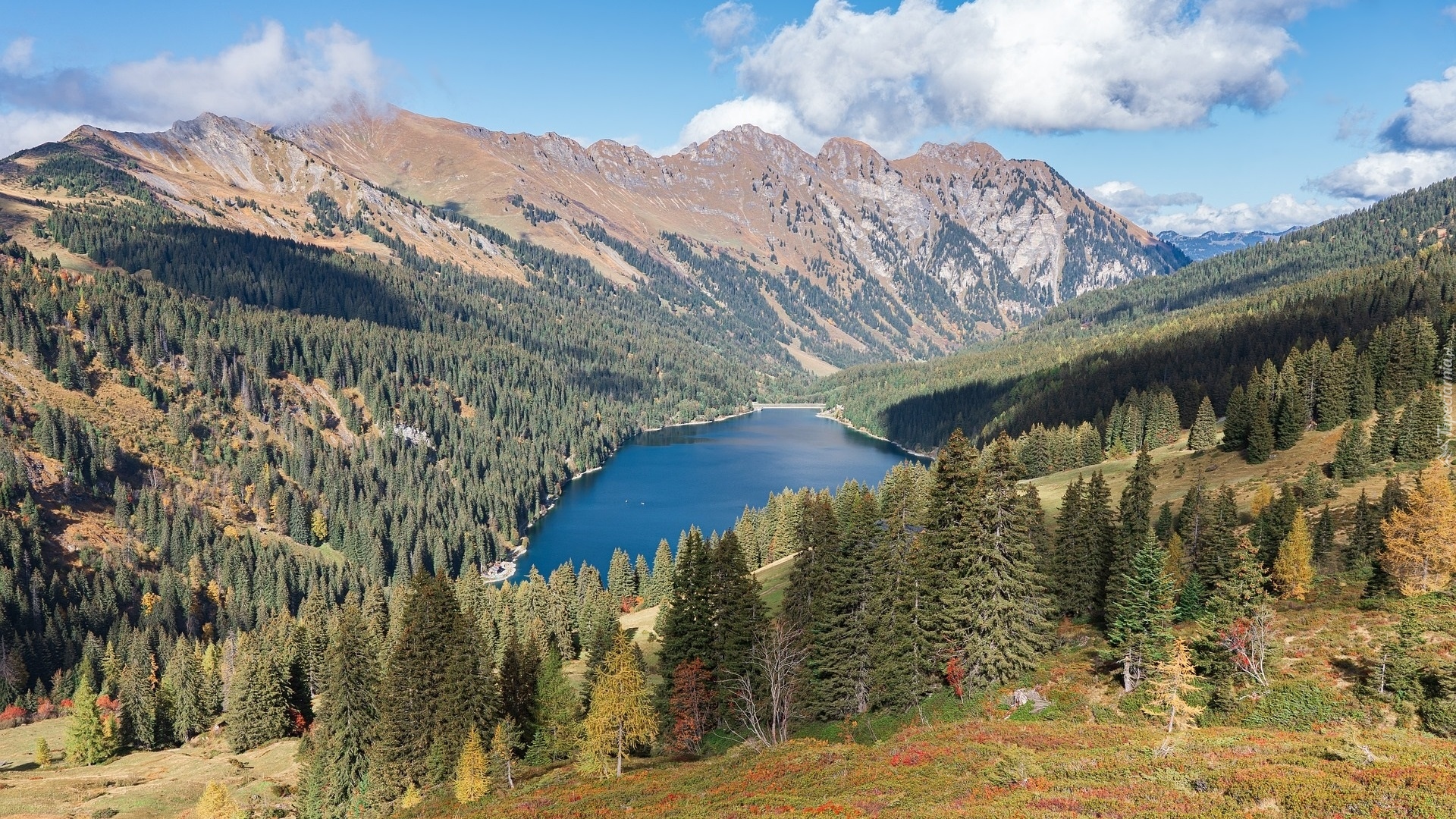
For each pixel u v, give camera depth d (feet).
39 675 397.80
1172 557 236.43
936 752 121.49
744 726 185.06
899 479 211.00
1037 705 160.66
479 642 195.00
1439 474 192.24
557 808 136.98
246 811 225.56
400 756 191.21
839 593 186.39
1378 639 157.07
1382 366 409.90
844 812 100.17
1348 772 88.02
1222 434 444.14
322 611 347.15
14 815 227.81
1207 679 155.53
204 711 323.37
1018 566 166.91
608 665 166.91
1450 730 119.03
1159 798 86.22
